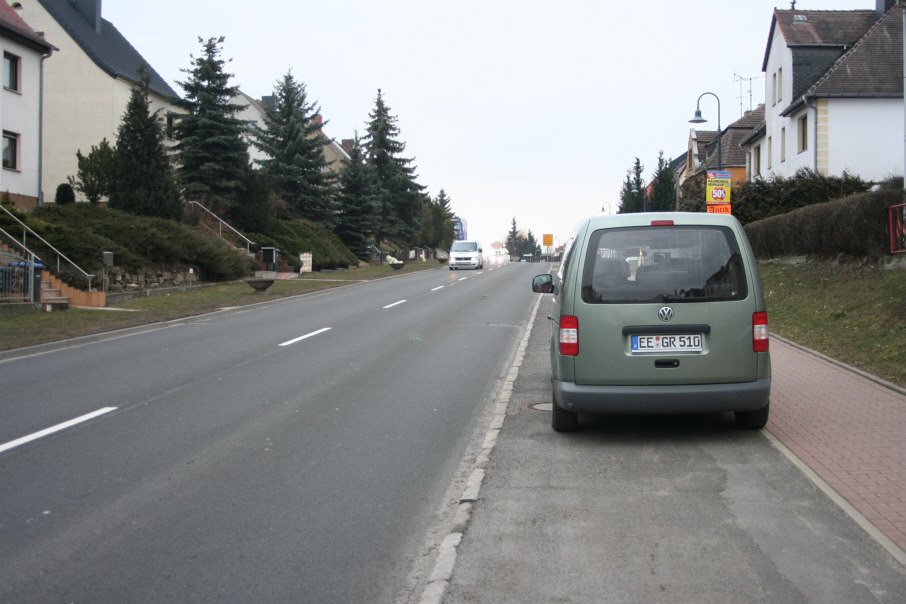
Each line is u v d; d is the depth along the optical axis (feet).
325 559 13.25
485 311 64.39
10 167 96.53
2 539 14.19
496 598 11.48
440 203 298.15
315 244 136.26
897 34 100.01
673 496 16.15
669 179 170.50
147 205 91.30
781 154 112.78
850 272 48.08
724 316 19.85
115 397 28.04
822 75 103.45
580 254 20.65
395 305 70.33
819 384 28.04
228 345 42.96
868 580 11.88
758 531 13.99
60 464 19.22
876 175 95.66
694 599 11.35
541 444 20.81
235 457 19.92
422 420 24.39
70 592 11.95
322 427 23.35
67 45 122.42
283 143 152.66
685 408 19.80
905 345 31.42
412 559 13.26
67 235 73.67
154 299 73.82
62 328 49.24
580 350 20.15
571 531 14.19
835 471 17.53
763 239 68.28
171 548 13.73
